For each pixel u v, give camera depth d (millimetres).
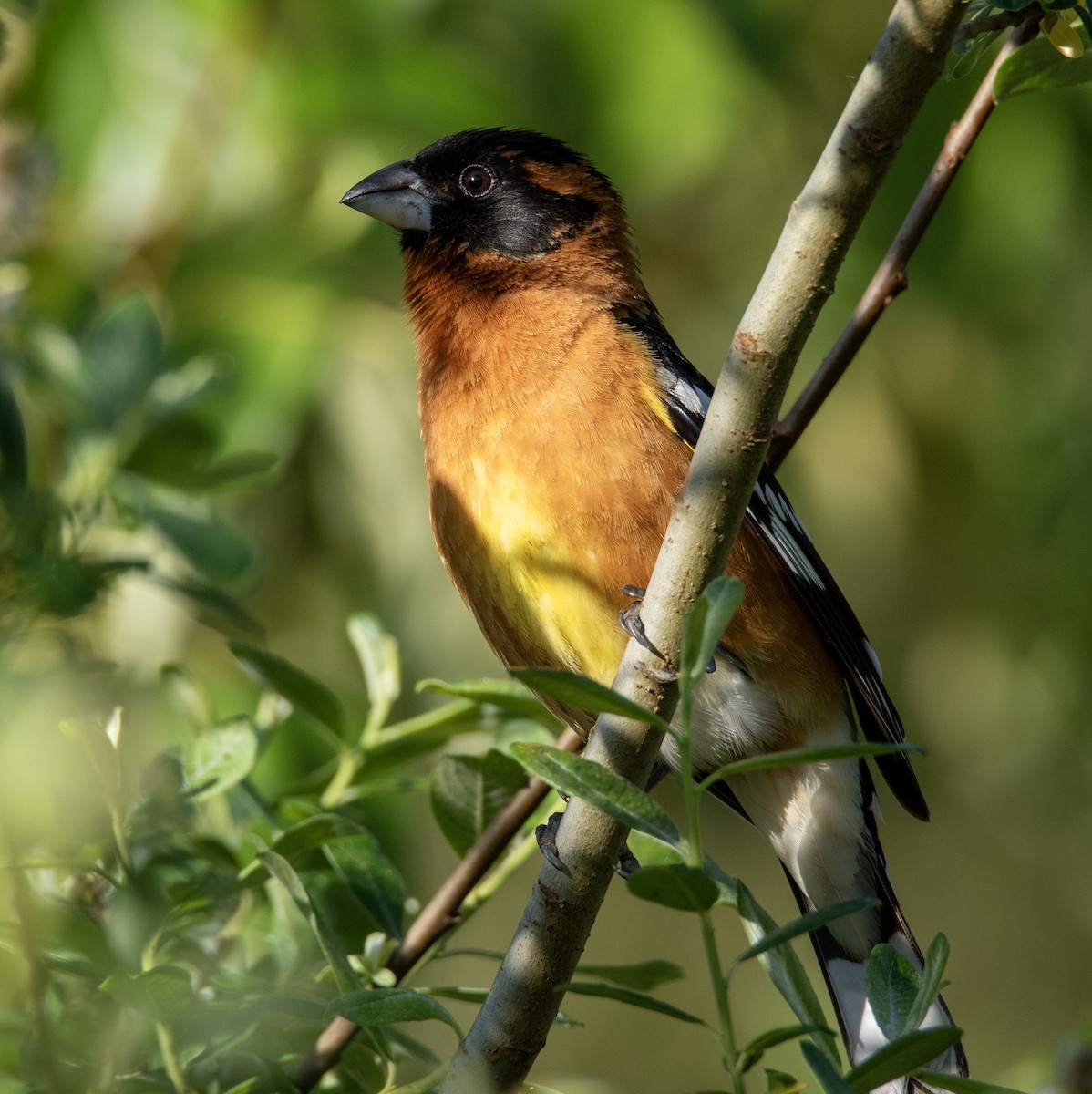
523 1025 5609
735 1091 4348
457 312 7984
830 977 8047
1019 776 12602
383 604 10008
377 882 6363
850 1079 4527
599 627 7242
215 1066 5828
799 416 7562
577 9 9539
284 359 9078
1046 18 5699
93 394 6617
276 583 10055
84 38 9227
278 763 7949
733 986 12492
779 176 10938
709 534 5488
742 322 5387
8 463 5930
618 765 5621
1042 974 12812
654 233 11219
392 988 5129
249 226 9445
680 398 7352
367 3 9430
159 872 6363
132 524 6574
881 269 7461
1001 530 11719
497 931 12352
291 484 10141
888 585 11852
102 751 5418
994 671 12148
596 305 7770
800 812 8086
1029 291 10867
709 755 8023
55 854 5484
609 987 4852
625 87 9531
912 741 12289
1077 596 11742
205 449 6691
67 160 9141
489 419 7441
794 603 7777
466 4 9891
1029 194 10406
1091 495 11477
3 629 5570
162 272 9188
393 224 8688
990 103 7281
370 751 6891
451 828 6539
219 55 9414
